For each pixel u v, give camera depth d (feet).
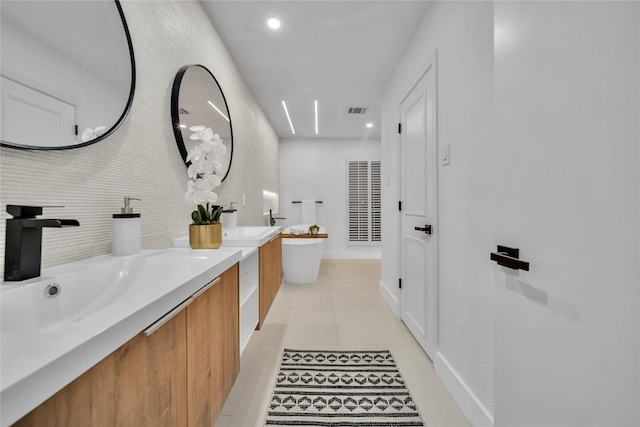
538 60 2.55
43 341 1.37
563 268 2.27
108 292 2.98
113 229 3.54
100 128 3.47
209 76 6.74
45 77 2.81
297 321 8.10
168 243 5.15
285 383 5.28
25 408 1.11
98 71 3.43
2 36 2.45
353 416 4.46
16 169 2.60
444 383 5.25
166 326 2.37
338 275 13.82
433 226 5.97
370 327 7.75
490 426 3.85
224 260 3.59
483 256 4.16
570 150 2.22
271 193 15.58
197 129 4.94
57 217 3.00
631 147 1.78
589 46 2.06
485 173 4.12
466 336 4.61
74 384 1.51
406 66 8.18
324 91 11.28
